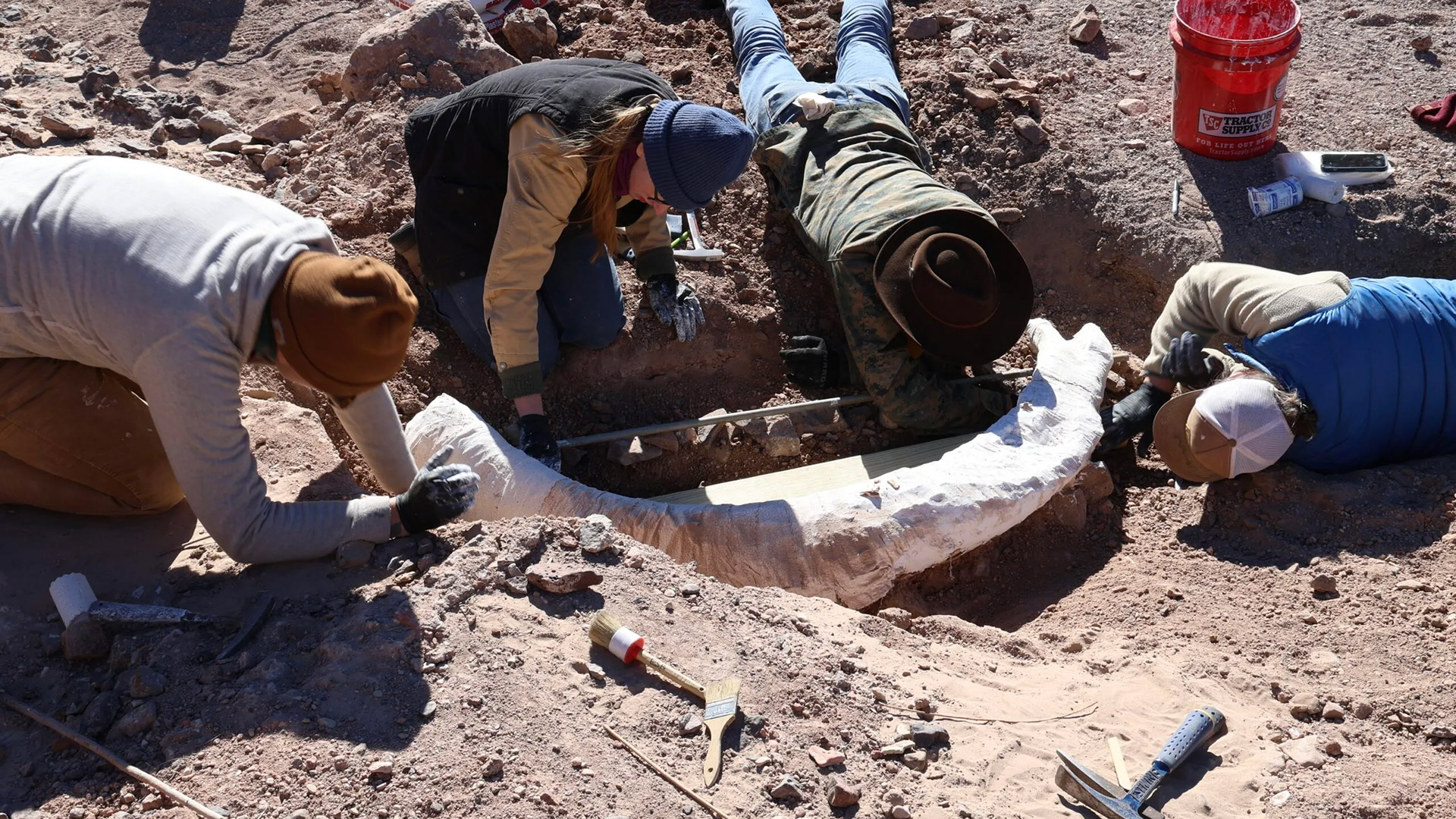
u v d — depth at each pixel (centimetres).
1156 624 340
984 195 522
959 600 379
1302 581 349
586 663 268
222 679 260
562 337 444
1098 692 288
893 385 430
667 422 441
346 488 358
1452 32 588
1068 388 416
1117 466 435
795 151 483
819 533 358
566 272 425
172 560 309
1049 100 551
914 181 446
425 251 413
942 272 400
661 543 362
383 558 298
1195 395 387
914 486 367
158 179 275
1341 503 370
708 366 473
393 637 266
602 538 303
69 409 294
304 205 482
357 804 231
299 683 258
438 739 245
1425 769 264
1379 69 570
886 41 562
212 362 261
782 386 479
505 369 391
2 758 247
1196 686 292
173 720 250
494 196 396
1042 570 389
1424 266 497
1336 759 266
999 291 412
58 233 263
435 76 528
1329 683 299
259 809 229
